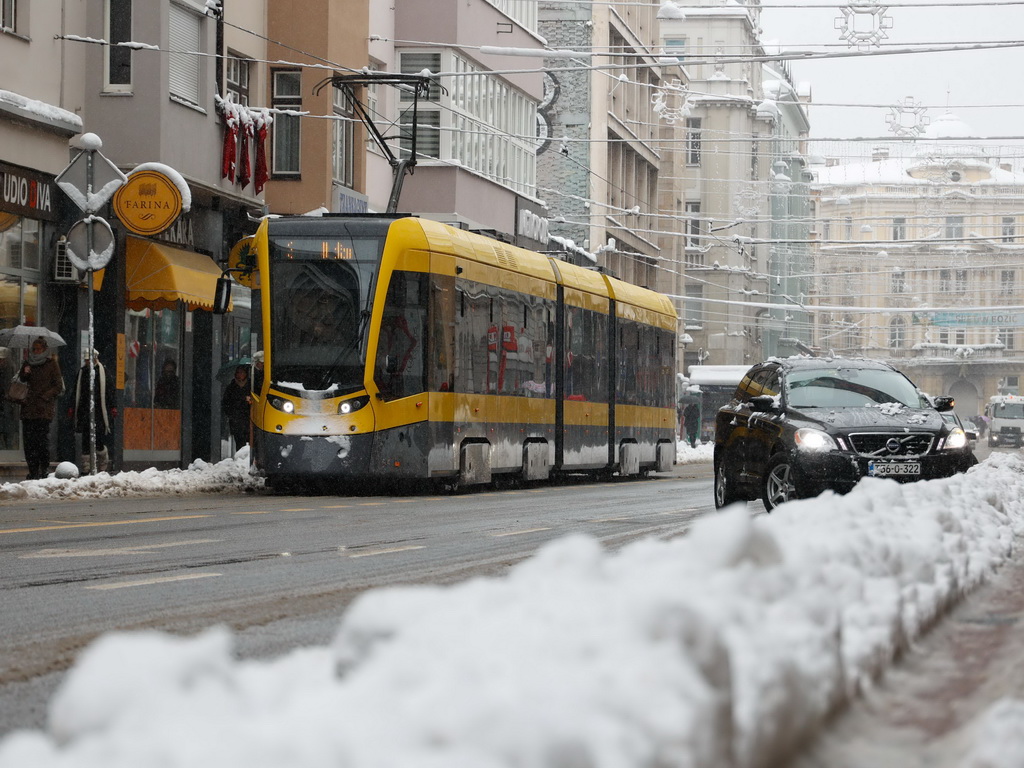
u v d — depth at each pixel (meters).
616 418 37.53
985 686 6.41
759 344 134.38
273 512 21.25
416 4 50.16
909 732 5.41
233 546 15.26
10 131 30.39
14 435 31.17
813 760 4.88
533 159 60.31
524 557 14.30
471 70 51.97
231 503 23.70
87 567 12.81
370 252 27.08
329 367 26.69
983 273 161.38
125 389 35.06
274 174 41.56
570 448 34.28
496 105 55.28
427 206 50.03
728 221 125.31
